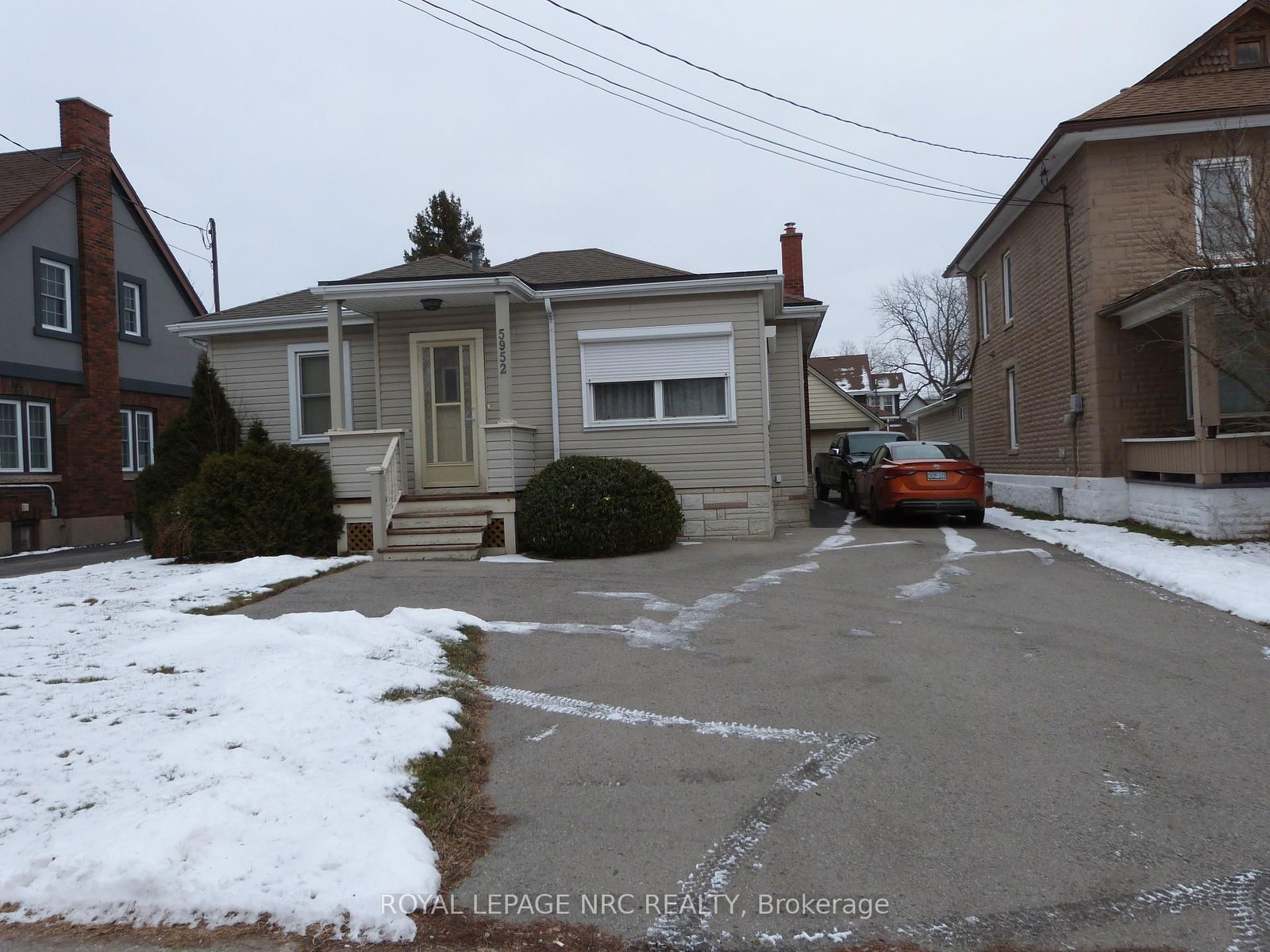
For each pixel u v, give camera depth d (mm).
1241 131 12773
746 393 13906
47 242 19406
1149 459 13281
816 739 5160
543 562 11656
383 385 14375
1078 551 11844
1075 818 4156
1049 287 16219
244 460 12539
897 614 8250
